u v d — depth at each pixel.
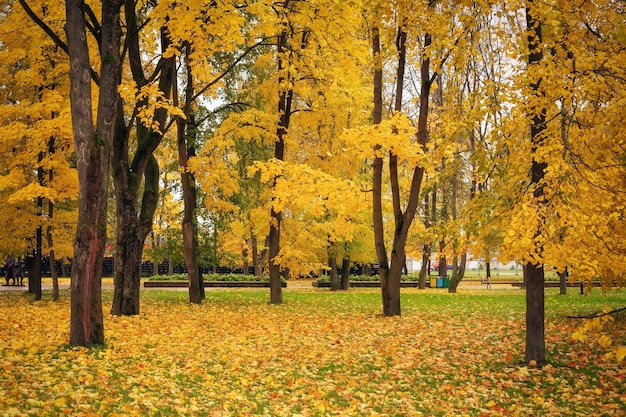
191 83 20.94
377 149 16.38
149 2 15.49
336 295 26.88
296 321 15.46
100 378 7.93
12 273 34.50
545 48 8.23
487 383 8.91
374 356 10.83
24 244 21.09
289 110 21.36
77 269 10.16
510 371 9.71
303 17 13.59
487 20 8.81
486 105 8.00
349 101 19.03
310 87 19.64
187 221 21.23
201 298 23.48
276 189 15.94
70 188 20.06
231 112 22.03
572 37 7.77
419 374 9.53
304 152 24.16
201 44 12.13
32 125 18.06
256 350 11.00
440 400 7.98
